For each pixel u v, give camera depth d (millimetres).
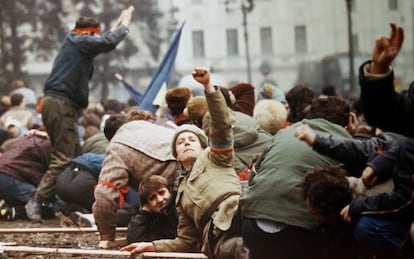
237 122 12977
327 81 85750
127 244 11953
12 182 16438
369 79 8469
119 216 13812
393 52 8383
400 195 8703
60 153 16062
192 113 12438
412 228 8539
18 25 67062
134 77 91125
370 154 9148
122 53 79188
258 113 14250
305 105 13766
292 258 9609
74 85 16125
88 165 15406
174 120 13945
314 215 9141
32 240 13305
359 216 8867
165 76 17500
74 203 15461
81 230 13992
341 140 9188
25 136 16812
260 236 9602
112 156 12578
